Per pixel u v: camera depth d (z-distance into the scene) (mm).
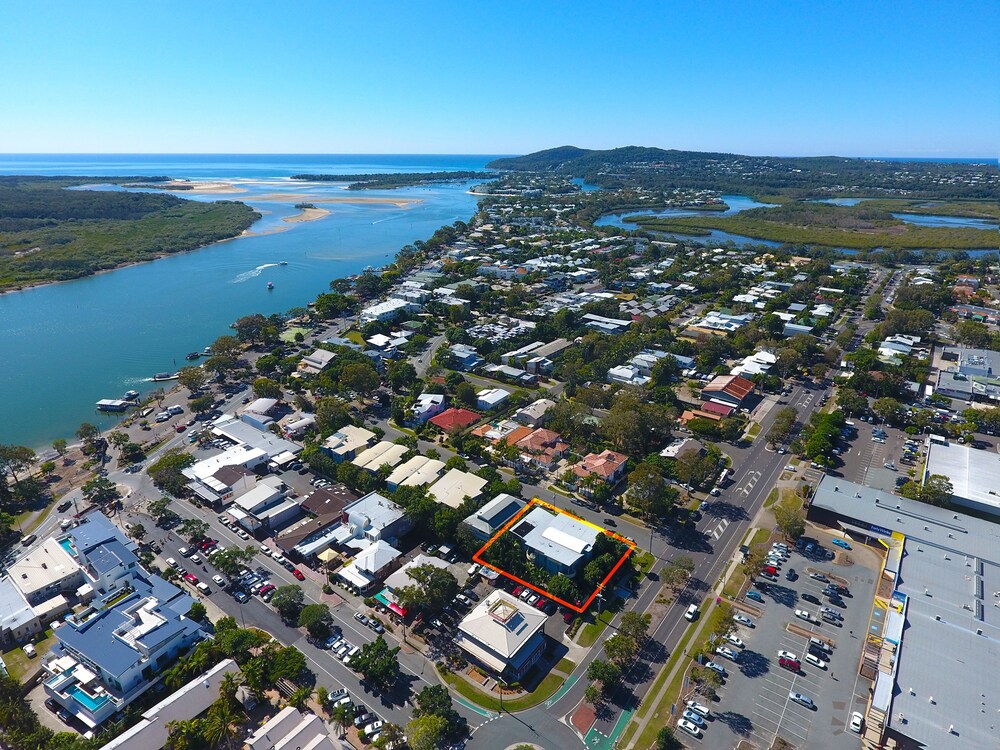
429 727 85062
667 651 106938
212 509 150250
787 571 127312
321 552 131750
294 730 86938
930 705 90312
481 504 146375
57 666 99875
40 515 148500
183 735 85188
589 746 89375
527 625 104938
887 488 155375
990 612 109250
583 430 181625
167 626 104062
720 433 185375
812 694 97812
